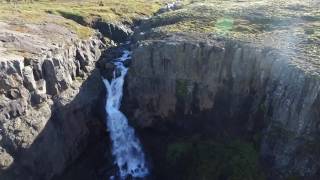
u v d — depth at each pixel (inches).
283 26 2129.7
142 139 1973.4
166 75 1892.2
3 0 3447.3
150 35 2170.3
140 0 3838.6
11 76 1553.9
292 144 1573.6
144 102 1956.2
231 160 1675.7
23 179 1530.5
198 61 1835.6
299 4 2519.7
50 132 1657.2
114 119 2023.9
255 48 1782.7
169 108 1921.8
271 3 2600.9
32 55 1736.0
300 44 1854.1
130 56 2244.1
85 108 1870.1
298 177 1560.0
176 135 1909.4
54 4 3400.6
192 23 2272.4
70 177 1771.7
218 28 2139.5
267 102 1688.0
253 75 1765.5
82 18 2824.8
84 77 1993.1
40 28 2321.6
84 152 1878.7
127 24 3004.4
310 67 1612.9
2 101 1497.3
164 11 3166.8
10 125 1509.6
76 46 2090.3
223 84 1822.1
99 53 2349.9
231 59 1798.7
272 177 1606.8
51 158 1652.3
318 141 1535.4
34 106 1625.2
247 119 1770.4
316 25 2101.4
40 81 1685.5
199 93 1854.1
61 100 1753.2
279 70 1664.6
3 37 1972.2
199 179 1688.0
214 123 1846.7
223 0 2989.7
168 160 1830.7
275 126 1635.1
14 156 1513.3
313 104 1533.0
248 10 2449.6
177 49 1860.2
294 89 1578.5
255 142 1706.4
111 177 1915.6
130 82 1962.4
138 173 1936.5
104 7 3297.2
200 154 1761.8
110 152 1989.4
